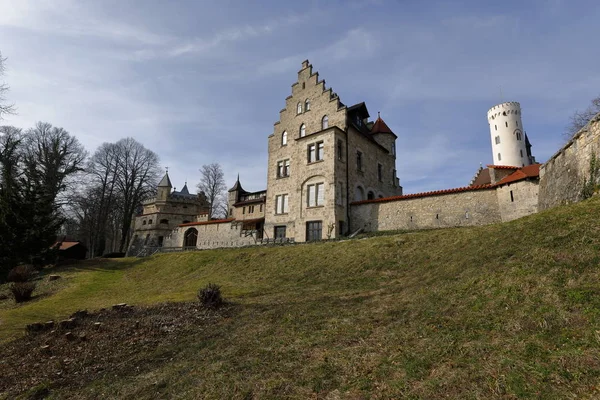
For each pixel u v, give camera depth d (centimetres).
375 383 545
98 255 5147
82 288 2203
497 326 637
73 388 729
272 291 1545
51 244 3125
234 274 2100
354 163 3142
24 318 1445
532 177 1944
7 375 815
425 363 568
